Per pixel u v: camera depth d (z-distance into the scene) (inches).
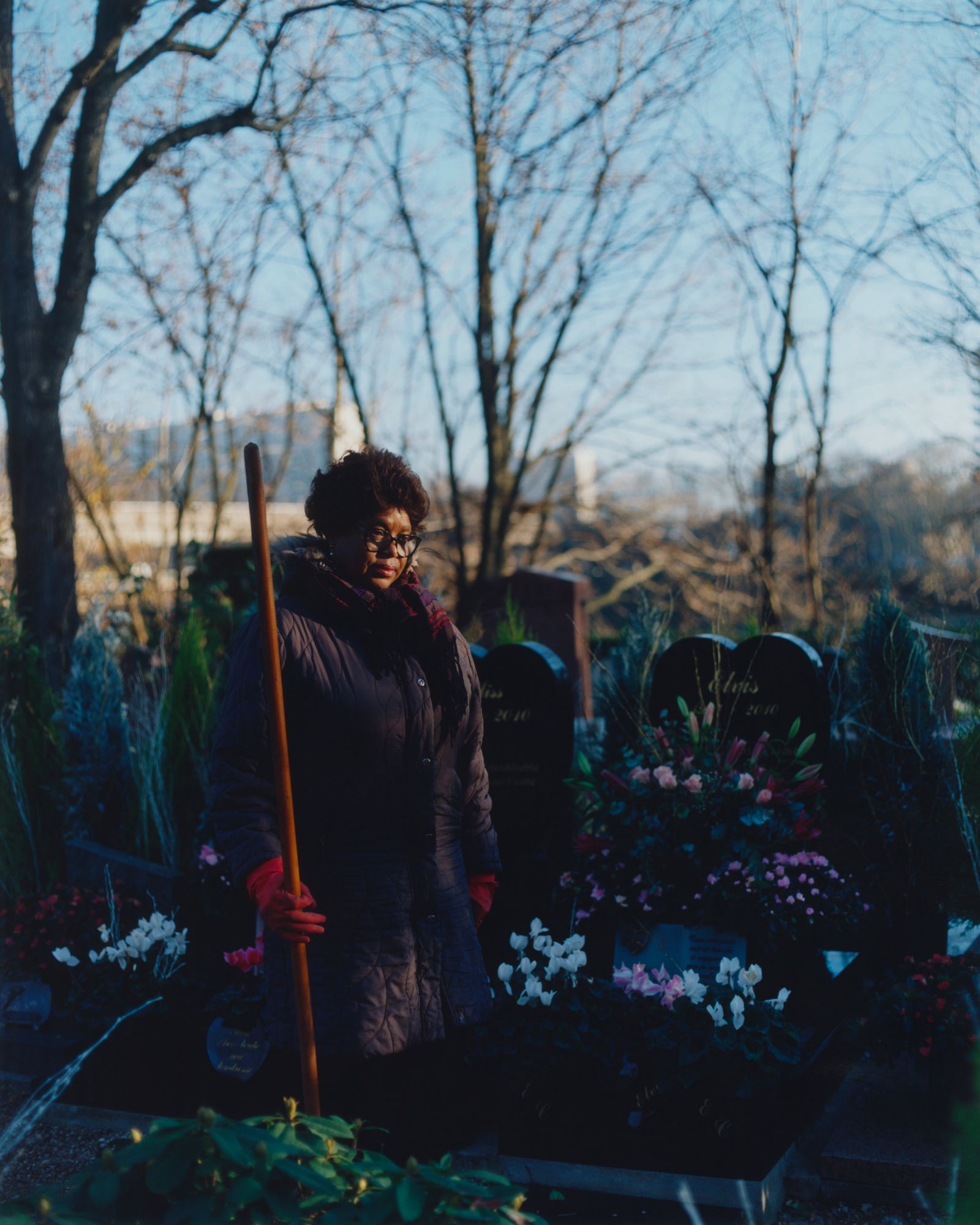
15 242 300.4
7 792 184.5
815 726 165.2
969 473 476.1
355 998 88.4
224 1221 54.9
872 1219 112.7
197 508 566.6
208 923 160.4
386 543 93.9
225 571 359.3
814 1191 116.8
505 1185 60.2
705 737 155.1
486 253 477.1
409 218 478.3
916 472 553.6
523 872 165.0
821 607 425.1
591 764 191.3
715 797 143.5
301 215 466.0
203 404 492.7
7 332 300.8
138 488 601.9
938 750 160.4
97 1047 144.3
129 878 165.8
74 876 169.8
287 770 83.2
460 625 451.2
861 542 571.5
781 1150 118.4
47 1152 133.2
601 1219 112.9
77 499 515.2
